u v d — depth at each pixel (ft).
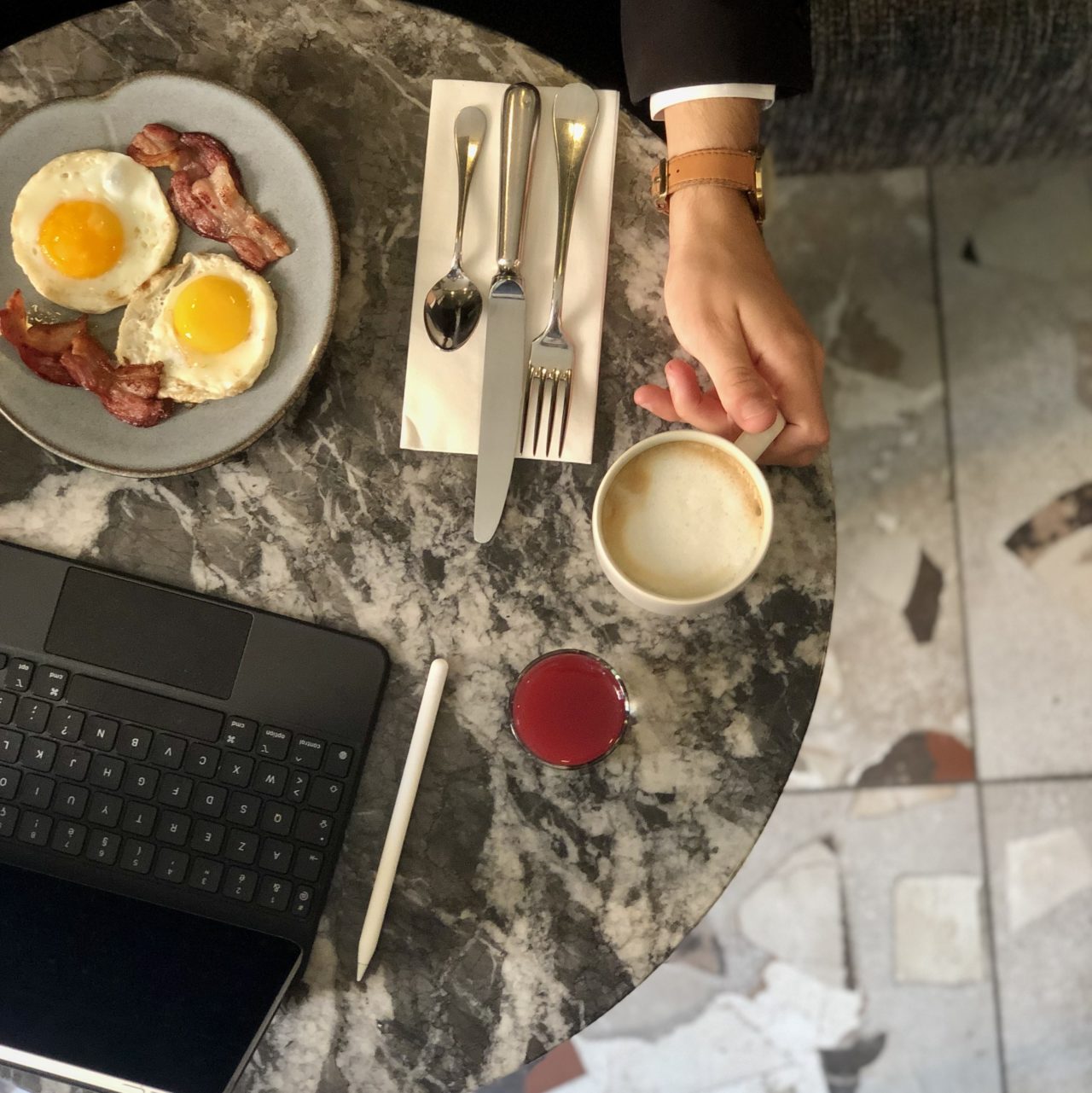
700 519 2.78
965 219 5.55
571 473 3.04
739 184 3.10
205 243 2.99
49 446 2.82
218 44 3.11
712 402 2.96
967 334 5.50
